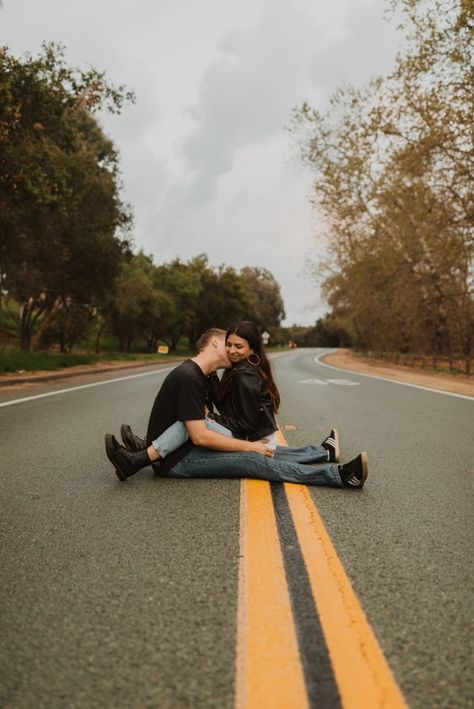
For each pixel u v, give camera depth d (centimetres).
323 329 14800
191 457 368
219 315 6450
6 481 371
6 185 1342
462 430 627
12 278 2264
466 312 2416
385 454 479
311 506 310
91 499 325
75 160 2008
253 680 147
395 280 2370
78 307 2762
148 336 5212
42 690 144
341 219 2594
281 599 194
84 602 193
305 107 2167
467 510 309
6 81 1220
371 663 155
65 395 1037
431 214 1773
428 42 1490
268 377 384
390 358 3550
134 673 151
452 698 141
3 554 239
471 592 202
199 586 205
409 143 1722
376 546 249
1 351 2241
